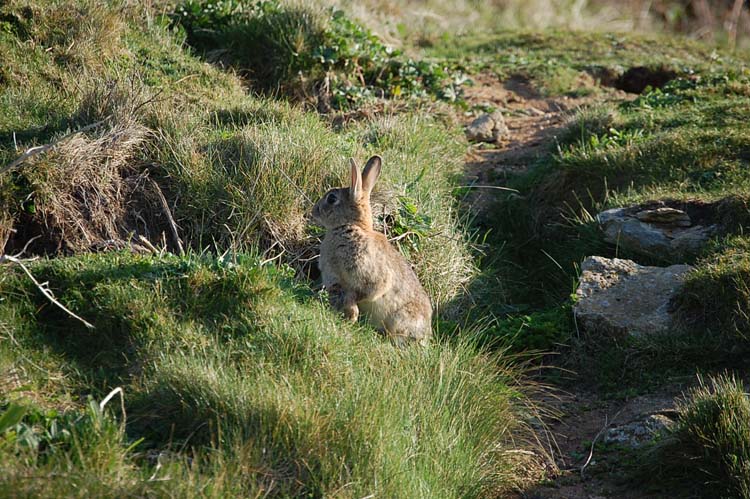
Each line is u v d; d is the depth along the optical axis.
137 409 8.55
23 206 11.49
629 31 30.09
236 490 7.38
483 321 13.07
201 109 14.93
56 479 6.86
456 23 29.61
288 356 9.38
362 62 19.14
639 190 15.14
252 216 12.51
